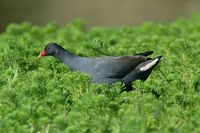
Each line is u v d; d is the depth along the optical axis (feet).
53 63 55.16
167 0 125.39
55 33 79.61
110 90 46.06
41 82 48.49
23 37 63.82
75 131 38.50
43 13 114.93
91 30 76.48
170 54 59.57
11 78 50.26
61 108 43.21
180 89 49.21
